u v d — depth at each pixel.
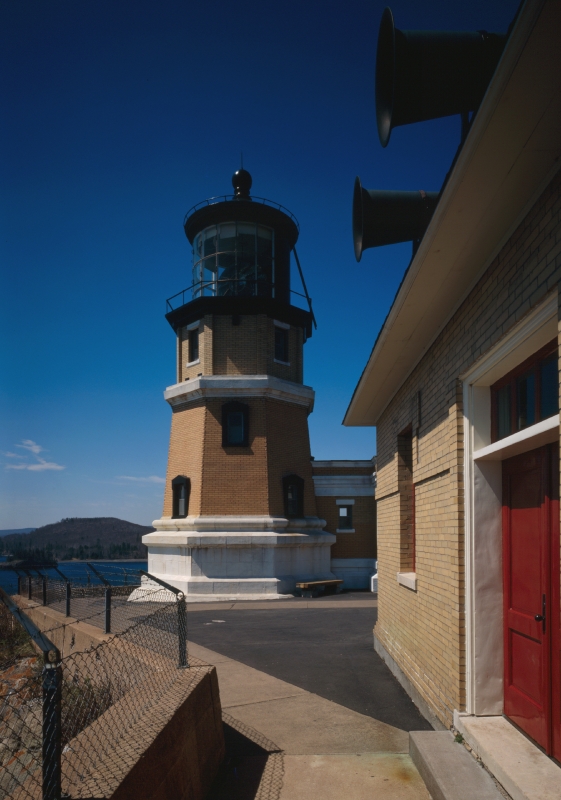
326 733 6.19
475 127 3.42
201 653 10.64
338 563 26.12
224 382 23.27
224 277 25.38
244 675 8.84
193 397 23.83
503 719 5.23
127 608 12.65
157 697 4.68
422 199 6.67
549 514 4.50
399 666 8.44
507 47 2.92
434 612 6.48
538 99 3.21
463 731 5.15
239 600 20.52
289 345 25.45
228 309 23.97
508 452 5.11
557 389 4.29
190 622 15.04
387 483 10.04
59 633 11.86
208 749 4.98
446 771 4.52
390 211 6.63
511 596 5.24
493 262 4.87
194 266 26.42
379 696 7.65
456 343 5.87
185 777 4.24
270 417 23.56
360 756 5.51
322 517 26.64
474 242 4.74
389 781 4.90
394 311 6.20
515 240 4.41
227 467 22.66
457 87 4.87
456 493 5.69
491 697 5.33
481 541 5.51
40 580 16.41
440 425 6.38
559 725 4.25
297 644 11.48
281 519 22.53
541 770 4.17
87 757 3.71
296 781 4.96
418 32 4.76
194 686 4.86
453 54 4.73
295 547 22.72
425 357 7.23
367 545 26.50
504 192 4.07
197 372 24.22
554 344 4.34
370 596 21.81
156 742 3.79
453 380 5.92
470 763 4.66
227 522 21.94
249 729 6.34
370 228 6.68
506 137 3.51
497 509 5.55
